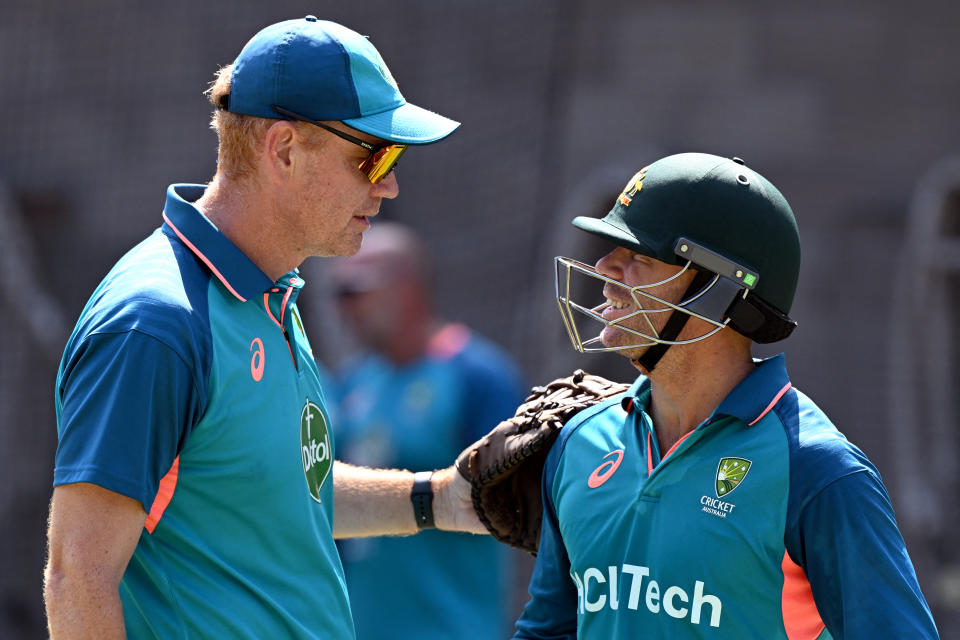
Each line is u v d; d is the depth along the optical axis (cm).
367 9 3584
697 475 817
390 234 1773
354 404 1756
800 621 798
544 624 930
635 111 3428
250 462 828
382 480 1045
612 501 858
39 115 3622
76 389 778
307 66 838
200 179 3578
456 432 1681
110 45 3625
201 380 792
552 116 3456
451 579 1580
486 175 3456
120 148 3603
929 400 3075
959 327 3203
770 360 845
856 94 3322
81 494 762
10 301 3306
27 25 3638
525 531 988
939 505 2972
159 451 773
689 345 842
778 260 834
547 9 3494
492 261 3381
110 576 765
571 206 3388
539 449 938
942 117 3269
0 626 3053
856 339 3222
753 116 3372
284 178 847
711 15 3406
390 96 870
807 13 3356
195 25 3612
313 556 886
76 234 3584
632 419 884
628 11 3450
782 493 785
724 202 825
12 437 3219
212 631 816
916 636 746
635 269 847
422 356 1722
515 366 3244
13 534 3141
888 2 3312
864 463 787
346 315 1792
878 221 3266
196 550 817
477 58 3525
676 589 807
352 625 940
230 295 840
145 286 795
